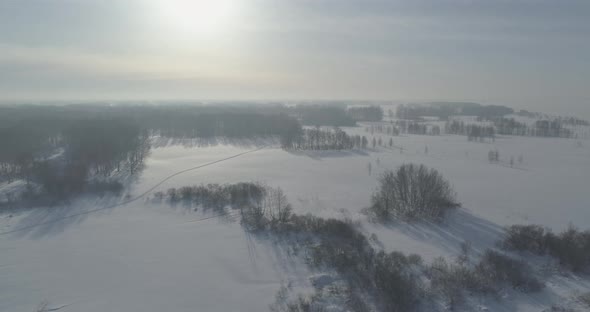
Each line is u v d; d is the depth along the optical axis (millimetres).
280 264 44781
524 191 77000
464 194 74125
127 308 36719
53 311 36531
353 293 37719
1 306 37406
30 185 76562
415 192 59656
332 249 46250
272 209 62938
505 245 47719
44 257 47594
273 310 35906
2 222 59438
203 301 37625
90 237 53719
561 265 43031
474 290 37750
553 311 34688
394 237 51062
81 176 79500
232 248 49219
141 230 55969
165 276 42594
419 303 35812
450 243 49156
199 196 70188
